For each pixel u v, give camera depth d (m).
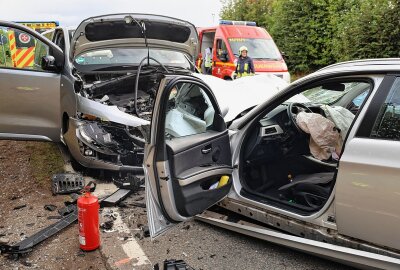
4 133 4.94
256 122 3.47
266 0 21.28
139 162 4.55
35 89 4.92
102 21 4.89
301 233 3.02
